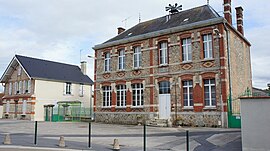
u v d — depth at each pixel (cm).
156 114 2220
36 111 3366
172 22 2406
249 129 934
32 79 3419
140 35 2409
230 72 2002
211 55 2019
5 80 3850
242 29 2450
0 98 4550
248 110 945
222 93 1903
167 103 2186
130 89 2436
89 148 1120
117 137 1480
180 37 2175
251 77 2580
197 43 2077
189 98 2088
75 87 3888
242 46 2388
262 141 906
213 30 2000
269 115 905
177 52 2177
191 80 2086
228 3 2161
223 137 1356
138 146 1198
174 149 1127
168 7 2583
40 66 3669
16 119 3462
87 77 4169
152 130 1806
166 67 2223
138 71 2402
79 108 3338
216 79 1948
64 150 1071
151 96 2277
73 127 2102
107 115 2589
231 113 1898
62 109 3359
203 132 1606
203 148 1126
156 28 2453
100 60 2745
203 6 2383
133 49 2486
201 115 1983
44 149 1090
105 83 2650
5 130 1875
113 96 2559
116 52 2603
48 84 3544
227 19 2138
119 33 2992
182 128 1903
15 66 3709
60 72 3831
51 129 1944
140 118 2311
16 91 3656
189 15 2359
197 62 2056
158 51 2306
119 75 2542
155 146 1199
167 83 2217
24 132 1736
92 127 2095
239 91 2162
